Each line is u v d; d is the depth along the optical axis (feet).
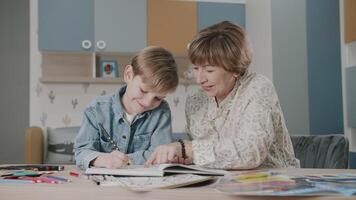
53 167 3.71
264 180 2.43
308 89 9.92
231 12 11.30
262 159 3.52
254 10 10.82
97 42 10.40
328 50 10.11
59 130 10.26
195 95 4.87
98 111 4.52
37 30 10.88
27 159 9.42
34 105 11.01
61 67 11.03
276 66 9.71
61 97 11.13
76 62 11.10
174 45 10.83
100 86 11.35
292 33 9.87
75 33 10.31
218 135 4.46
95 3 10.44
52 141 10.05
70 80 10.71
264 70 10.22
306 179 2.46
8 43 10.96
